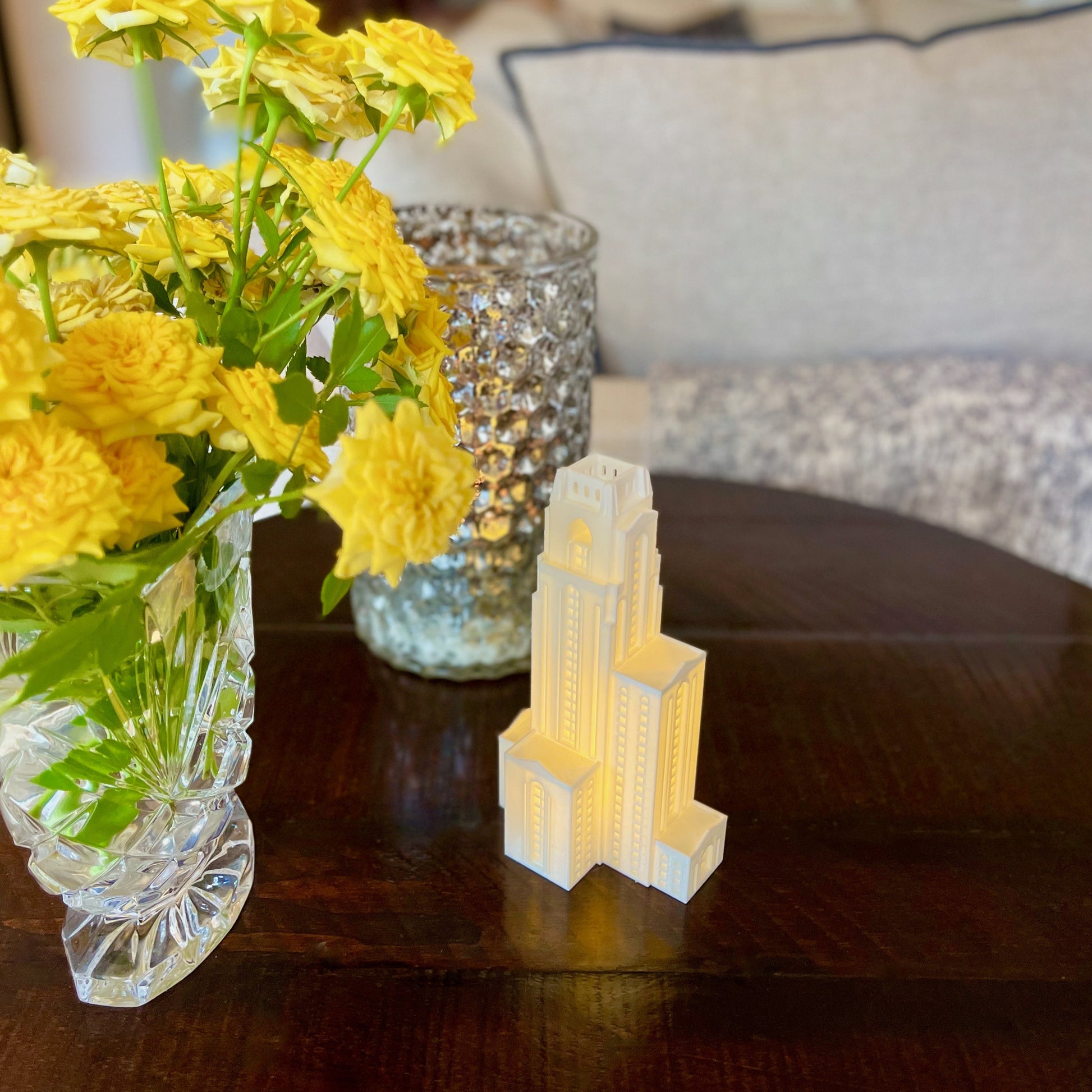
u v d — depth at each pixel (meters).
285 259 0.41
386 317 0.36
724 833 0.54
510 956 0.49
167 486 0.34
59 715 0.41
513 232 0.70
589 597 0.48
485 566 0.64
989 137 1.12
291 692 0.67
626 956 0.49
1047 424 1.07
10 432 0.31
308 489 0.34
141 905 0.48
